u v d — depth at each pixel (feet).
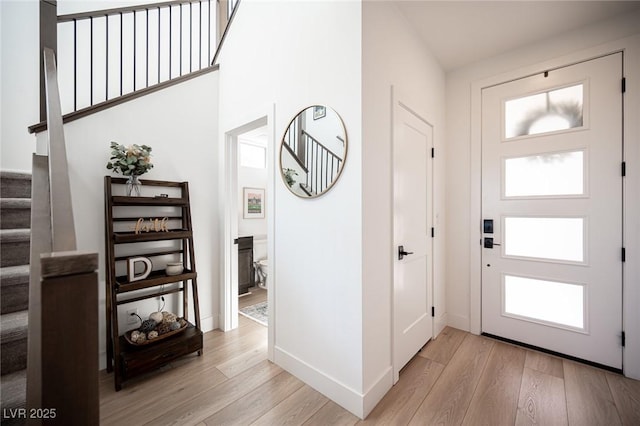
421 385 5.84
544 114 7.29
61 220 2.09
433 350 7.32
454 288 8.80
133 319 7.13
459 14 6.30
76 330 1.77
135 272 6.93
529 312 7.52
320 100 5.63
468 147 8.50
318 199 5.68
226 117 8.59
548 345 7.17
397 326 6.13
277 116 6.66
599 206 6.51
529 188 7.50
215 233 8.80
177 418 4.91
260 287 13.60
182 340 6.55
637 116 6.06
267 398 5.45
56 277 1.71
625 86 6.19
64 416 1.76
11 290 4.44
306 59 5.93
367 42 5.07
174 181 7.87
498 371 6.34
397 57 6.08
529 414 4.98
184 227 7.74
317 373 5.66
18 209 5.41
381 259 5.54
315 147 5.70
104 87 9.63
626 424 4.72
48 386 1.71
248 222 13.93
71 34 9.03
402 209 6.40
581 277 6.73
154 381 5.98
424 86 7.41
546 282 7.27
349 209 5.10
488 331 8.15
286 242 6.41
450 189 8.87
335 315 5.36
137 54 10.26
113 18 9.77
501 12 6.23
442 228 8.71
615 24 6.32
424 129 7.55
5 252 4.81
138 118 7.25
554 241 7.16
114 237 6.30
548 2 5.91
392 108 5.89
